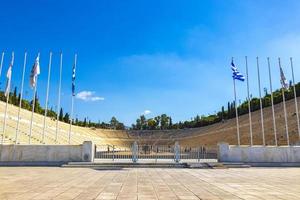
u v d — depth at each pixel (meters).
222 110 141.75
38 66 35.78
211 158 37.69
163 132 165.12
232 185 16.66
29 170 25.41
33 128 73.44
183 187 15.83
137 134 166.75
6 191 14.17
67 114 143.12
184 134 151.88
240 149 32.22
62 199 12.12
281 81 37.84
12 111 82.56
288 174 22.91
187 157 38.72
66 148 31.61
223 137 106.06
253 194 13.62
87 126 173.12
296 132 76.06
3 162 30.77
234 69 38.69
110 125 188.12
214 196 13.08
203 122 153.88
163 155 39.94
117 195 13.18
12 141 49.41
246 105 128.75
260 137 86.62
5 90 34.94
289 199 12.41
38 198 12.31
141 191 14.38
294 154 32.09
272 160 31.94
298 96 104.38
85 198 12.38
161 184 17.02
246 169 27.41
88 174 22.52
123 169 27.00
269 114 105.00
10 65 34.81
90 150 31.55
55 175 21.62
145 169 27.20
